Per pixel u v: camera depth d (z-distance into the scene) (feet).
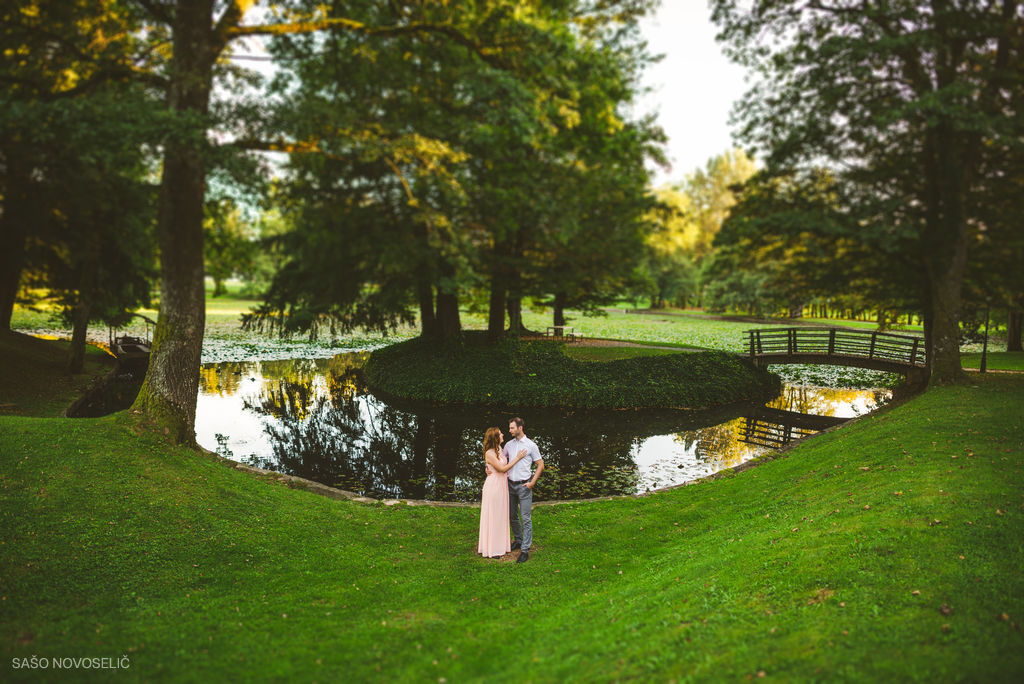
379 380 77.46
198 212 34.24
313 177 43.70
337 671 14.75
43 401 51.39
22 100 30.04
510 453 25.00
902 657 12.20
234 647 15.93
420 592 20.77
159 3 32.22
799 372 94.38
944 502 21.21
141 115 25.21
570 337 103.24
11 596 17.81
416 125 41.98
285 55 35.32
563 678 13.44
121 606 18.17
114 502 24.32
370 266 54.95
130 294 64.90
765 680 11.85
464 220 50.83
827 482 29.73
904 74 48.21
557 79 37.83
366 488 41.27
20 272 64.03
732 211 55.57
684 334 135.95
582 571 22.99
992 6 44.80
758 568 18.63
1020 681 11.17
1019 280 50.31
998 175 48.67
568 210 51.72
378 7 39.06
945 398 42.60
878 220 45.06
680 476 43.06
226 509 26.58
